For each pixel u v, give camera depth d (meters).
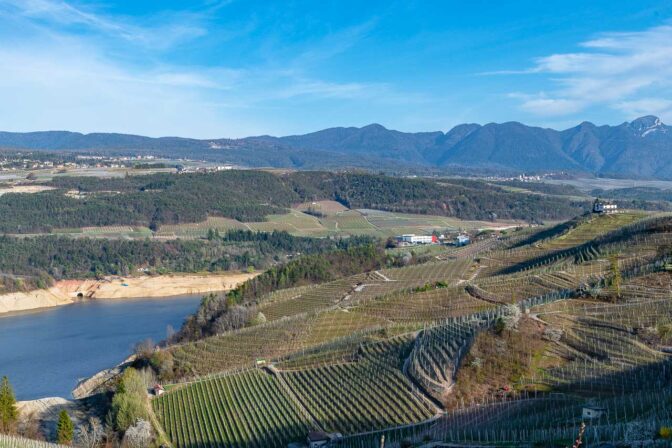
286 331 166.50
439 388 106.12
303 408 116.31
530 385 99.44
